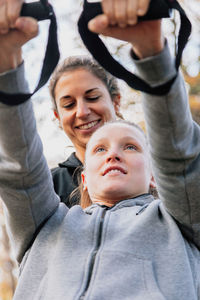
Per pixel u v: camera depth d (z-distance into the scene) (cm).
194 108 729
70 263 199
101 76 333
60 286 191
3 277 793
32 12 160
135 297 185
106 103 329
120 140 230
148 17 153
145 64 164
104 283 189
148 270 193
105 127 236
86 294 185
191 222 201
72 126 330
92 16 158
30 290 200
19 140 188
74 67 332
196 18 810
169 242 201
